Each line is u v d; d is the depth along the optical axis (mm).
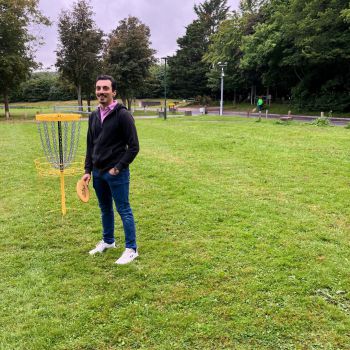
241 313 2797
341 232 4324
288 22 28781
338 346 2455
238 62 40812
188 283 3236
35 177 7277
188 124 18875
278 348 2445
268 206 5270
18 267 3576
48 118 4660
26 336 2582
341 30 27438
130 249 3688
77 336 2582
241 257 3693
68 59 33219
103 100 3426
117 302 2965
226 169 7672
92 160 3715
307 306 2881
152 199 5707
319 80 33688
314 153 9109
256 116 28234
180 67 55188
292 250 3830
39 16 27172
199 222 4684
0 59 24734
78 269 3523
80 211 5250
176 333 2594
